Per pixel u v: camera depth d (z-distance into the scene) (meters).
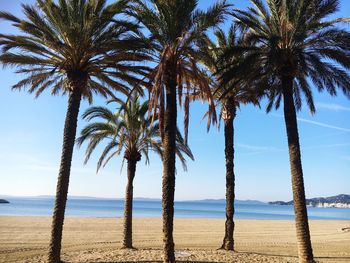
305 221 15.02
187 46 14.02
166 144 13.73
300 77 18.03
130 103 19.86
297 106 20.00
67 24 14.13
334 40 15.23
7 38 14.02
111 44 14.52
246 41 15.85
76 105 15.05
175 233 30.94
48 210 94.56
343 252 20.02
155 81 13.72
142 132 19.83
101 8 14.23
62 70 15.98
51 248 13.81
